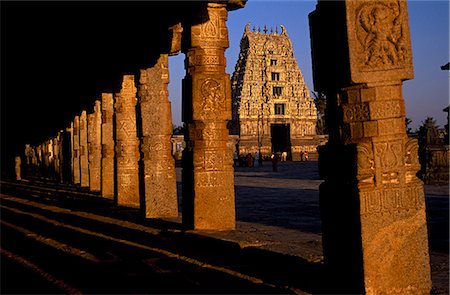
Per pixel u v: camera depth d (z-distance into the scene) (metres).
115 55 10.67
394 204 4.26
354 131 4.39
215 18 8.27
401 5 4.30
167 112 11.02
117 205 13.79
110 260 6.60
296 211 11.62
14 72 12.87
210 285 5.10
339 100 4.53
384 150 4.29
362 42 4.22
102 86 15.61
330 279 4.57
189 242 7.59
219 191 8.09
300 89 70.50
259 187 21.02
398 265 4.23
